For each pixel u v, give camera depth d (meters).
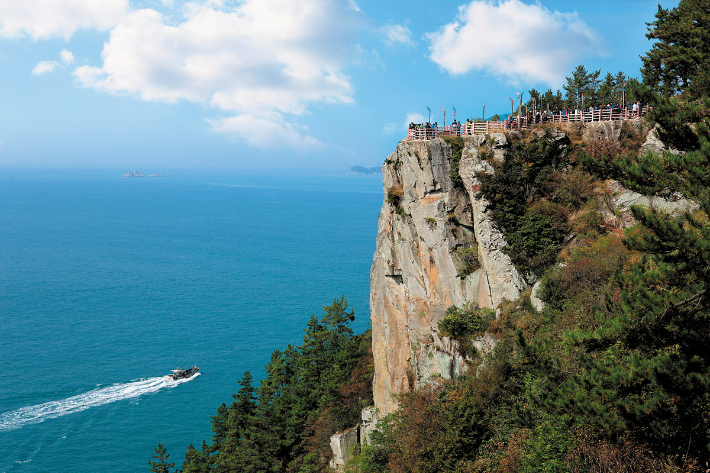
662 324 24.61
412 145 54.78
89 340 191.00
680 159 25.12
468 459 38.22
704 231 23.59
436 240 52.72
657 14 57.47
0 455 119.19
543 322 42.50
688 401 24.06
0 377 159.25
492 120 59.97
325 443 75.94
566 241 48.19
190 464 87.75
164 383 154.00
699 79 38.84
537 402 31.69
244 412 95.38
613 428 25.36
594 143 50.91
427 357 54.03
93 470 114.06
